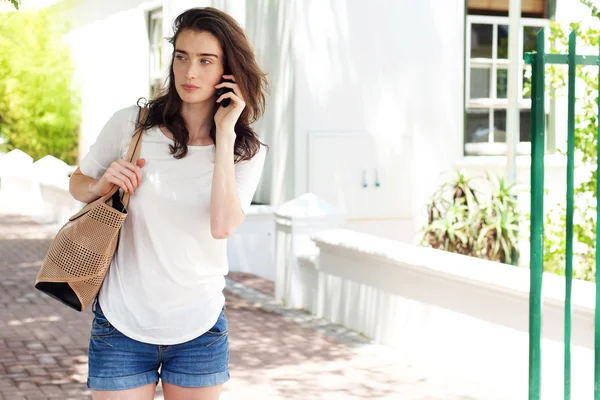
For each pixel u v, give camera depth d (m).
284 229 9.05
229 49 3.25
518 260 9.12
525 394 5.83
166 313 3.23
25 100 19.72
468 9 11.51
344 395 6.01
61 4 19.42
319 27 10.92
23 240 13.83
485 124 11.61
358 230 11.06
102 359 3.24
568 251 4.23
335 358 6.99
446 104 11.40
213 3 12.47
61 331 8.02
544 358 5.66
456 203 9.32
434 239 9.26
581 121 9.12
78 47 19.00
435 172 11.35
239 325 8.17
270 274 11.23
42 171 16.55
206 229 3.23
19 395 6.01
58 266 3.18
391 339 7.29
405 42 11.26
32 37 19.67
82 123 18.92
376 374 6.52
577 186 9.20
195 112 3.29
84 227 3.15
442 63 11.39
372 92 11.16
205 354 3.30
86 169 3.34
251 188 3.46
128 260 3.25
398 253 6.95
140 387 3.27
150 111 3.31
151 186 3.20
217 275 3.33
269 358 7.00
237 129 3.39
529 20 11.37
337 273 8.16
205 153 3.26
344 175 11.04
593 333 5.30
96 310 3.29
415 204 11.30
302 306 8.91
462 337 6.42
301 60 10.88
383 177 11.17
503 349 6.02
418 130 11.31
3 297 9.52
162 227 3.20
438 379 6.37
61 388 6.21
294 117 10.88
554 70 9.41
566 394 4.24
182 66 3.22
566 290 4.24
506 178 9.85
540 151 4.09
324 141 10.94
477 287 6.21
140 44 14.47
